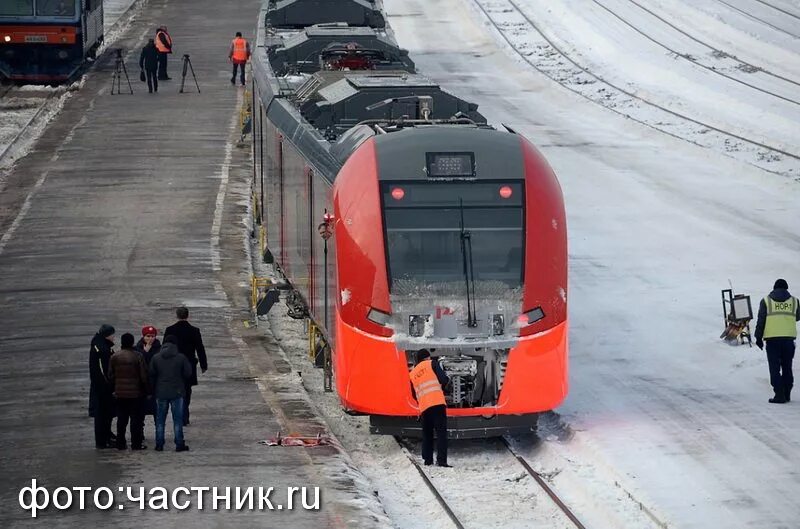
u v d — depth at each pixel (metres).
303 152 62.09
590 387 60.59
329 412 58.31
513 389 50.94
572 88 155.62
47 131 123.31
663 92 151.88
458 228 51.47
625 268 84.50
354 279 51.41
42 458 48.94
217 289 77.81
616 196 105.81
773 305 57.28
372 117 62.47
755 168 113.50
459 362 51.50
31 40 140.00
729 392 59.53
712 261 85.69
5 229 91.31
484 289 50.84
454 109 64.31
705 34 181.88
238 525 41.88
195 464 48.28
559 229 52.31
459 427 51.47
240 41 145.25
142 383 49.53
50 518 42.38
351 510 43.47
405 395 51.03
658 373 62.84
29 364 62.78
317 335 63.12
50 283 78.31
